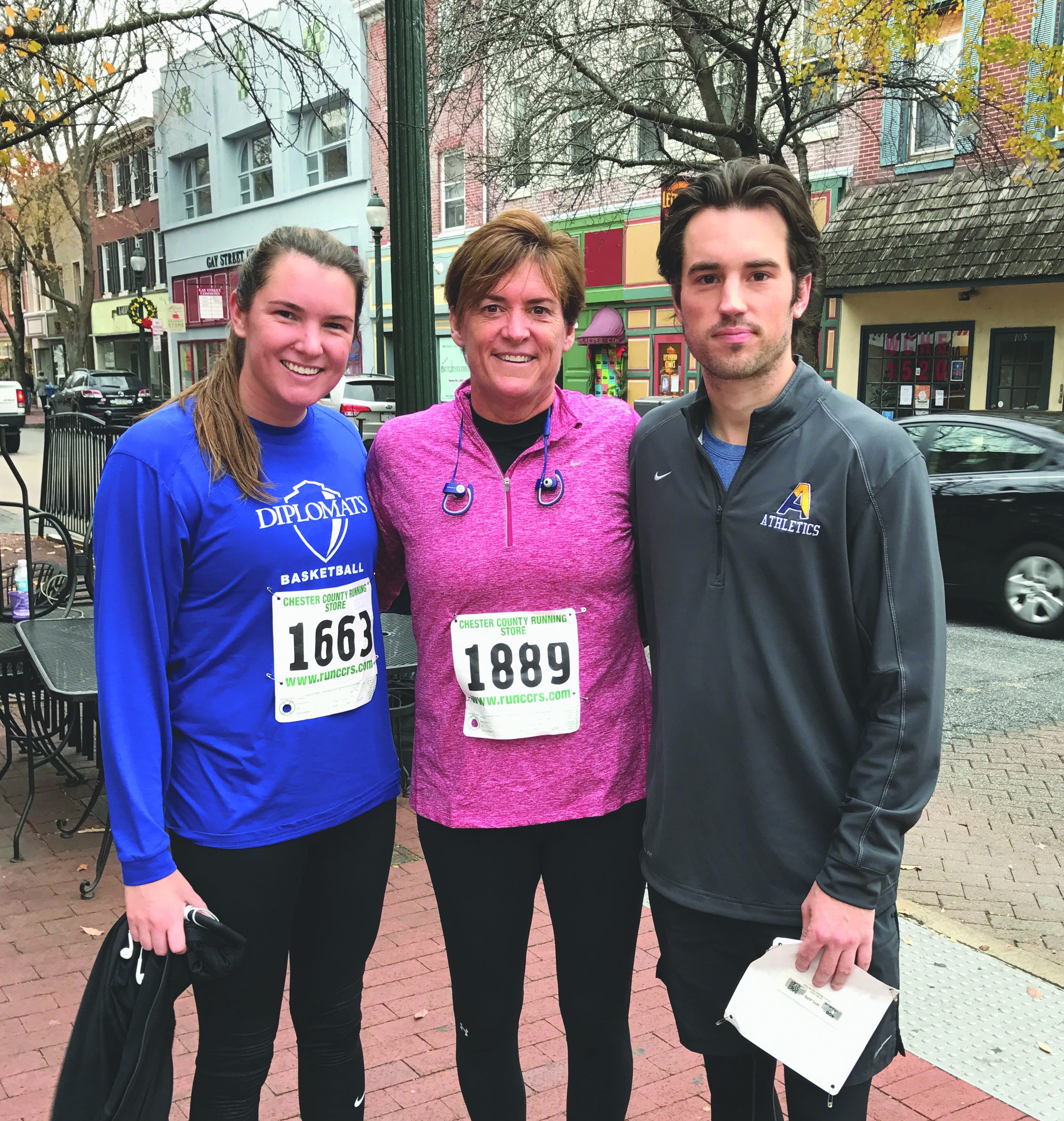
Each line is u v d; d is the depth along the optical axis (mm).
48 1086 2441
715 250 1656
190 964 1703
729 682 1704
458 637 1915
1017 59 10211
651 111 10180
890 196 14195
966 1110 2398
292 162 25828
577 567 1903
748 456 1684
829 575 1647
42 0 8125
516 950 2008
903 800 1585
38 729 4598
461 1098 2432
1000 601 7570
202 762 1822
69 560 4727
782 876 1704
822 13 9703
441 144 21453
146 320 22438
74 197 33531
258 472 1818
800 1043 1607
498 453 1959
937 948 3189
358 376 16875
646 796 1974
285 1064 2551
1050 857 3979
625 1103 2072
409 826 4070
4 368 53156
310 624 1876
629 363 19562
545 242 1883
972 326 13641
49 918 3283
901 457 1609
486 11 10008
